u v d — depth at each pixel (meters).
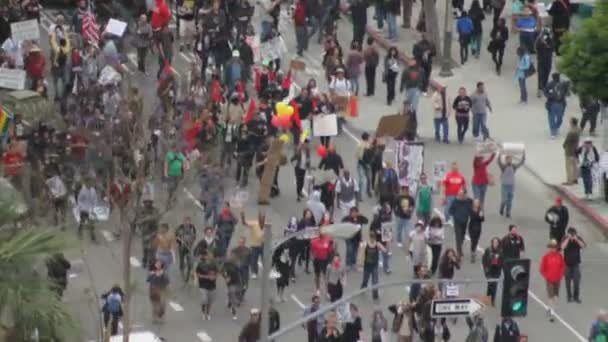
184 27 153.12
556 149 140.88
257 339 109.56
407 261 123.50
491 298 118.06
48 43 151.88
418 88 142.25
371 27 159.25
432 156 139.12
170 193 120.12
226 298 118.69
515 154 129.62
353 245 120.81
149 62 147.12
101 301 114.31
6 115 128.38
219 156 131.38
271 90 138.62
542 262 118.38
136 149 126.00
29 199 117.44
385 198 125.88
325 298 117.56
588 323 117.94
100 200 122.50
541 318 118.31
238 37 147.50
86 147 123.12
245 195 126.25
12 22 150.38
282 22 159.00
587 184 133.00
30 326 81.62
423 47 146.38
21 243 82.62
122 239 122.62
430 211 125.38
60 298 91.25
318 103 135.88
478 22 153.25
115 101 131.38
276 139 129.38
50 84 146.75
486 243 127.38
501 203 131.38
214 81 134.62
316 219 123.00
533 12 148.88
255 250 118.94
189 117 128.75
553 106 141.00
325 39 150.25
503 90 149.75
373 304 118.75
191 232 118.12
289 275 118.75
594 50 129.50
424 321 112.19
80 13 148.50
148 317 116.12
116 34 144.00
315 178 130.75
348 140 140.88
